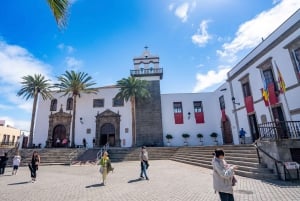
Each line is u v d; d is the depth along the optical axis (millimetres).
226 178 3449
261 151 9148
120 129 29719
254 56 17938
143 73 32656
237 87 21625
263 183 7379
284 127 13914
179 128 29516
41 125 30625
